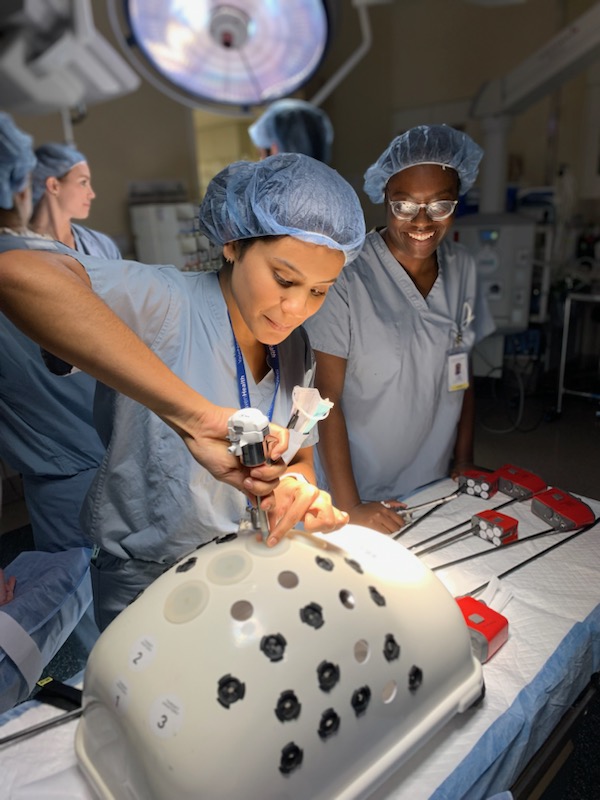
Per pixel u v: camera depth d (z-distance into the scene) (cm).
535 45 344
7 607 114
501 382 284
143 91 306
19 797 62
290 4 74
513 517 117
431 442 145
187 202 314
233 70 77
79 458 160
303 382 94
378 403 133
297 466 89
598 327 304
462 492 130
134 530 96
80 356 63
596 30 215
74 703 75
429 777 64
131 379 64
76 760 67
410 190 112
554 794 83
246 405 87
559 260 357
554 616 89
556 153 372
